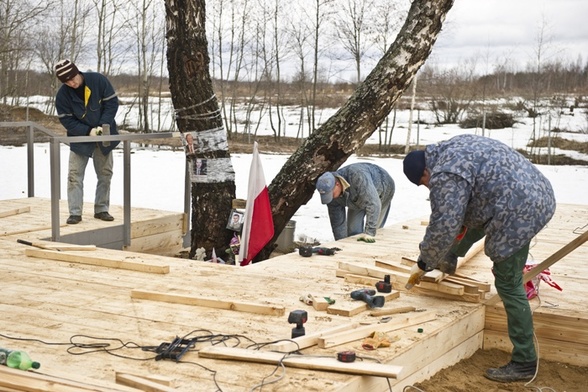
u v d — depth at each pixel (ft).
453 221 11.94
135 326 12.26
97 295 14.25
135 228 22.71
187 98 21.22
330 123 22.35
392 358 10.89
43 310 13.11
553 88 132.67
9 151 65.26
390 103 22.21
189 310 13.30
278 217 22.48
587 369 13.67
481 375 13.21
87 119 21.61
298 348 10.98
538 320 14.14
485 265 18.74
